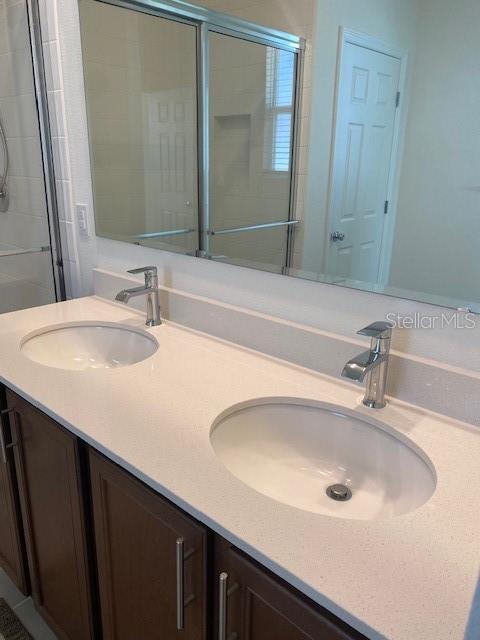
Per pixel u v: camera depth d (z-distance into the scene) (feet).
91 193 5.89
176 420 3.30
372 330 3.27
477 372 3.26
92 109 5.51
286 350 4.19
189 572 2.77
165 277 5.28
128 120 5.20
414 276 3.43
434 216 3.28
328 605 2.01
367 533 2.35
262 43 3.98
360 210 3.63
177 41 4.56
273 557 2.20
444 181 3.19
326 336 3.89
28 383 3.80
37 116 6.15
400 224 3.44
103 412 3.39
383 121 3.39
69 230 6.37
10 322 5.14
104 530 3.46
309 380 3.90
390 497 3.20
